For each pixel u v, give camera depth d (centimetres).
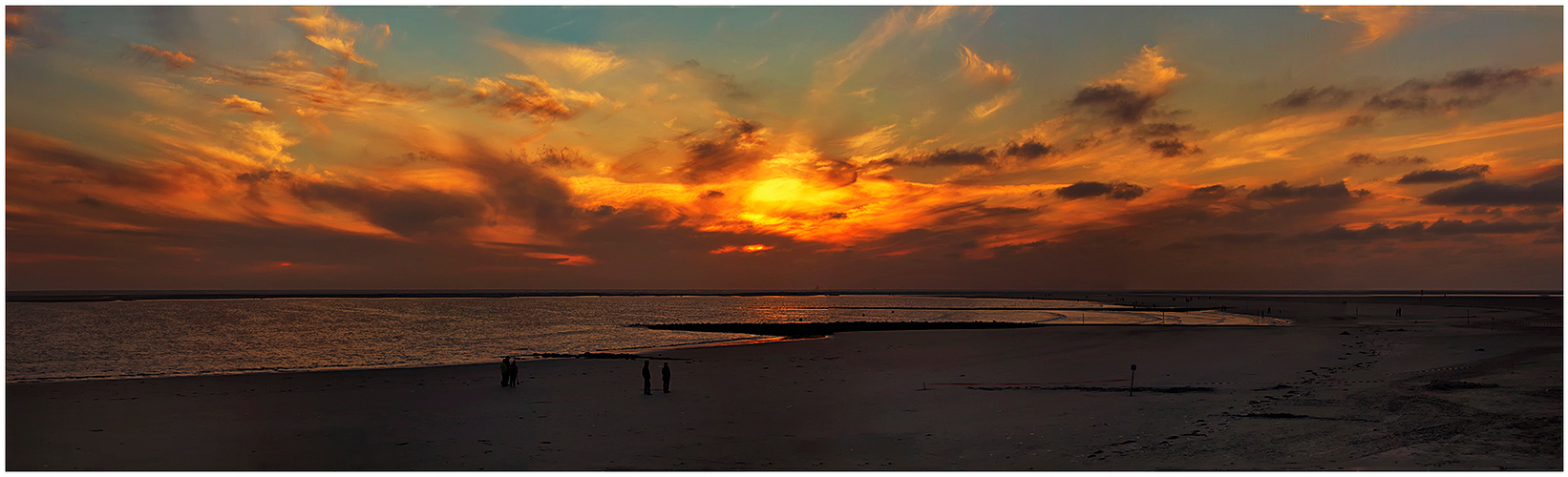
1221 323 8994
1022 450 1936
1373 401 2408
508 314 15962
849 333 7806
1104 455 1848
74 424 2409
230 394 3042
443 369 4028
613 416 2544
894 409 2612
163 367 4894
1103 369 3731
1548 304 15725
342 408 2698
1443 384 2642
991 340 6116
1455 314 10769
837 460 1900
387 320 13025
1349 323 8144
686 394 3044
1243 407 2420
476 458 1956
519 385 3322
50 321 12425
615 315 15312
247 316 14562
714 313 16400
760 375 3712
